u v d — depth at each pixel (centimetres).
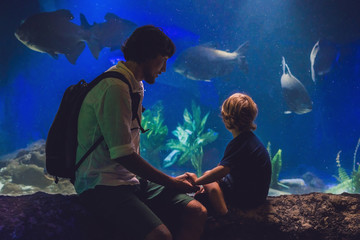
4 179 880
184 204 160
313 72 859
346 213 181
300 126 1559
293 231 172
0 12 1811
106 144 143
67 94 154
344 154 1595
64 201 169
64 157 150
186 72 1001
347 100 1606
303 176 1216
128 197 142
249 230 172
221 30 1725
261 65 1545
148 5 2148
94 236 160
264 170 172
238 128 180
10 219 147
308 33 1493
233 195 175
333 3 1405
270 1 1510
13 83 1978
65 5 2319
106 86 137
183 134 1041
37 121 2094
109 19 801
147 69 152
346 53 1512
